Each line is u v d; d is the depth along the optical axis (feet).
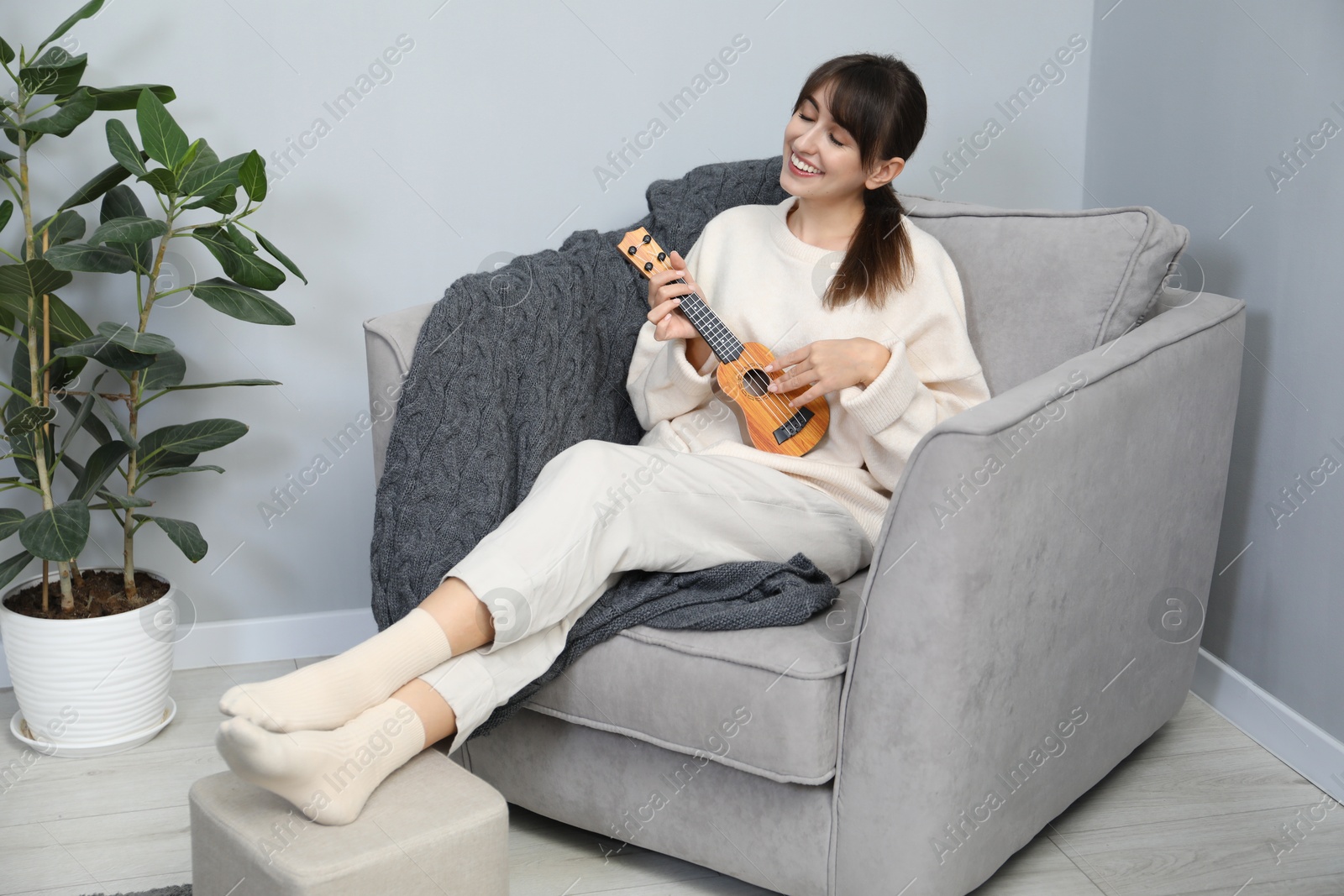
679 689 4.34
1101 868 4.89
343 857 3.53
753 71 6.62
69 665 5.50
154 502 5.92
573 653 4.50
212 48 5.96
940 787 4.13
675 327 5.20
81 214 6.05
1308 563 5.47
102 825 5.12
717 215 5.88
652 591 4.58
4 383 5.68
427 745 4.05
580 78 6.43
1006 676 4.27
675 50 6.51
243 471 6.50
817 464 5.09
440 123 6.31
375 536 4.87
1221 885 4.77
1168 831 5.14
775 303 5.36
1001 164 6.99
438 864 3.71
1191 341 5.00
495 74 6.32
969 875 4.41
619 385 5.71
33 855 4.89
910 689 4.05
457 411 4.91
